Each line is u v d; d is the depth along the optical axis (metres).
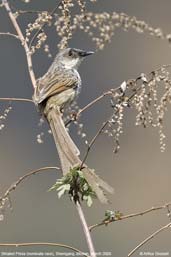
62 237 14.96
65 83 7.84
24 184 16.83
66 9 6.40
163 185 16.98
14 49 19.56
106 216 6.02
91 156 17.97
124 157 17.83
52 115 7.50
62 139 6.96
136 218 14.84
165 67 5.86
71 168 5.90
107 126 6.05
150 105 5.86
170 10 23.09
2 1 7.11
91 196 5.87
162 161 17.55
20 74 19.34
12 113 18.89
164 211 14.86
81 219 6.02
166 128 17.72
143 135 17.89
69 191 5.91
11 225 15.04
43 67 18.31
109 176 17.53
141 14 23.14
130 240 14.42
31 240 14.88
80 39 20.17
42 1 19.00
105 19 5.84
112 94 5.93
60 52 8.27
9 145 18.66
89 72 21.17
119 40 21.72
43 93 7.50
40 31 6.78
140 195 16.56
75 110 7.21
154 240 14.16
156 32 5.68
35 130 18.83
